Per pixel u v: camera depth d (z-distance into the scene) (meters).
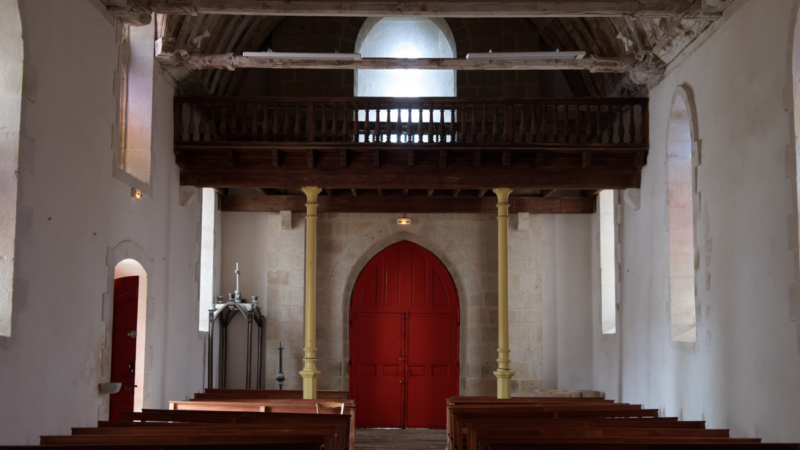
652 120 10.57
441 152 10.73
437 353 14.88
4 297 6.00
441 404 14.74
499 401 10.58
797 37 6.69
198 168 10.96
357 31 14.27
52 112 6.76
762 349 7.22
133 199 8.95
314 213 11.19
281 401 9.81
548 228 14.45
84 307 7.47
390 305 14.98
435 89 15.38
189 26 10.41
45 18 6.64
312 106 10.82
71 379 7.14
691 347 8.96
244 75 13.95
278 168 10.96
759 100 7.38
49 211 6.69
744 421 7.57
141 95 9.69
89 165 7.62
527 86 14.06
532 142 10.73
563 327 14.17
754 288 7.42
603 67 10.05
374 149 10.71
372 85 15.36
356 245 14.70
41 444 5.98
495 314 14.52
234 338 14.12
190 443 5.44
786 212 6.80
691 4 8.23
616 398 12.20
